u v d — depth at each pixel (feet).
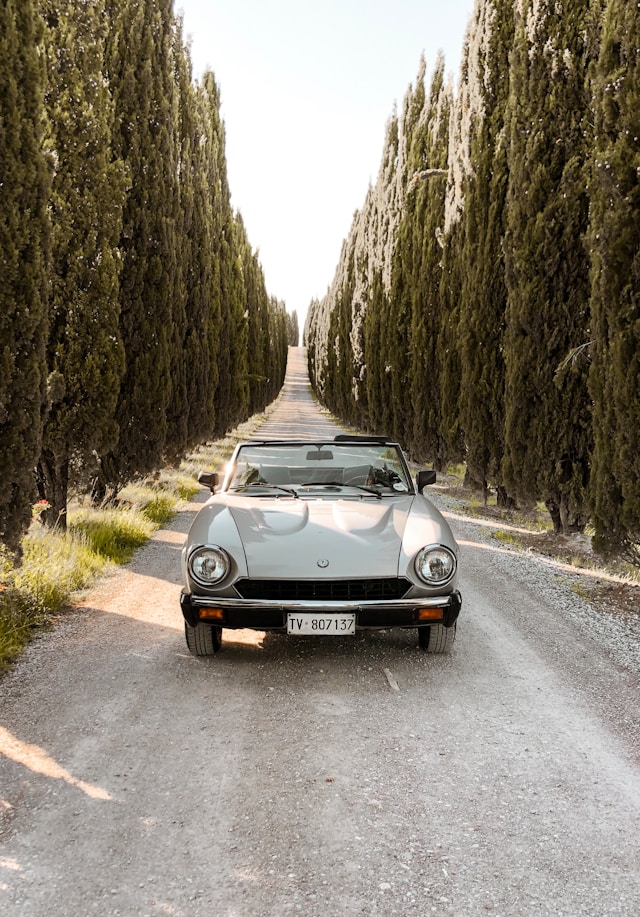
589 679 14.33
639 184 19.03
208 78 82.23
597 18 28.73
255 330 132.98
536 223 30.07
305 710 12.60
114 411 30.32
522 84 31.12
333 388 170.60
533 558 27.35
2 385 15.74
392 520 15.40
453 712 12.60
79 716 12.10
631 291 19.48
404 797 9.67
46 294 16.96
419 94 75.97
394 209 78.89
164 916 7.18
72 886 7.64
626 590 21.93
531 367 30.83
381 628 13.87
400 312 67.31
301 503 16.51
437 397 57.21
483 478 40.29
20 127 15.76
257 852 8.33
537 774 10.39
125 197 27.71
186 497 42.39
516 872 8.02
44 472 27.02
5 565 18.70
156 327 33.22
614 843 8.64
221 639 16.05
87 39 25.99
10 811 9.12
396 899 7.51
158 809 9.25
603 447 21.04
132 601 19.84
